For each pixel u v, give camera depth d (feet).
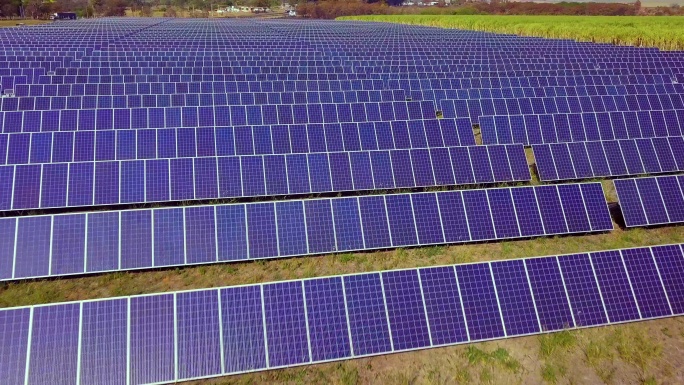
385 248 48.11
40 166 51.67
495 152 63.00
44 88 90.58
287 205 47.52
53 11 434.30
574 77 112.68
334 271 45.60
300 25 347.77
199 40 209.46
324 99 92.43
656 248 41.42
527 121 76.69
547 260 39.58
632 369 34.42
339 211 48.21
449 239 49.19
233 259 45.14
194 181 55.11
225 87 97.30
